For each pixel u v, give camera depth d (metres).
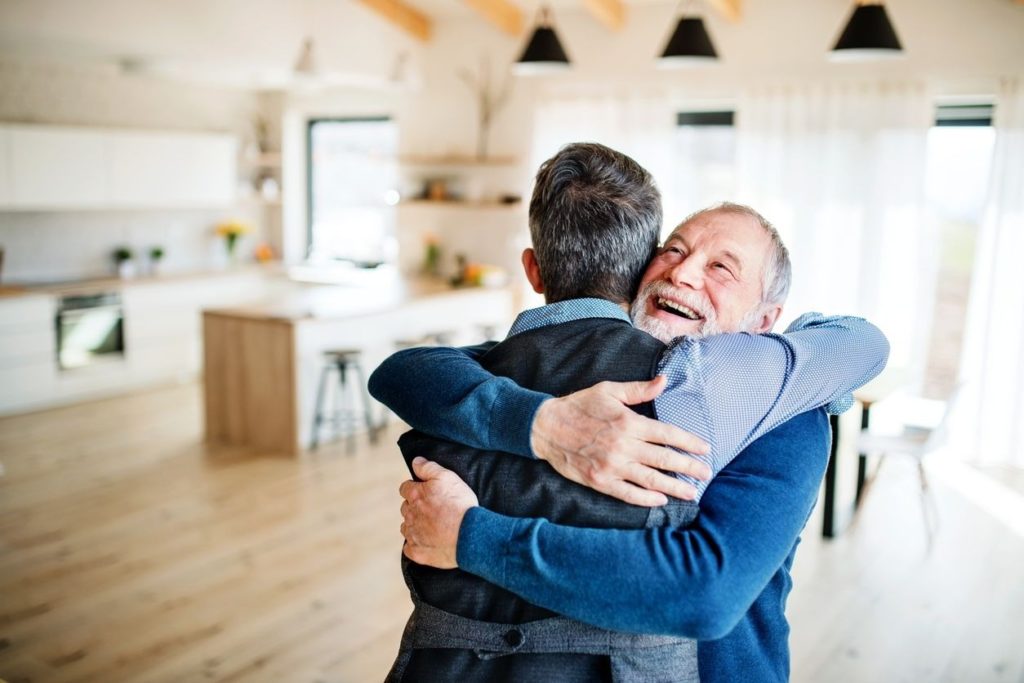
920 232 5.96
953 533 4.59
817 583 3.96
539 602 0.97
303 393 5.80
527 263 1.27
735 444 1.03
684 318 1.19
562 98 7.28
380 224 8.72
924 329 6.05
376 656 3.28
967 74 5.70
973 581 4.01
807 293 6.36
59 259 7.52
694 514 0.98
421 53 7.96
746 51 6.45
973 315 5.81
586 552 0.94
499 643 1.06
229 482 5.19
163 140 7.61
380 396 1.22
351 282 8.00
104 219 7.79
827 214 6.23
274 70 6.91
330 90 8.61
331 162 8.96
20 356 6.62
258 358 5.79
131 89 7.77
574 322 1.13
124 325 7.30
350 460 5.66
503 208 7.57
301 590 3.80
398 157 8.02
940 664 3.28
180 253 8.43
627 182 1.17
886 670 3.23
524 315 1.18
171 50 6.28
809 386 1.09
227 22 6.56
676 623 0.91
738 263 1.18
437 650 1.11
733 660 1.07
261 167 9.10
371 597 3.75
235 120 8.72
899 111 5.93
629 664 1.01
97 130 7.11
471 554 1.01
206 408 6.07
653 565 0.92
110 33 5.94
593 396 1.01
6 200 6.61
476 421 1.07
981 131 5.93
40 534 4.37
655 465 0.98
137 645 3.32
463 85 7.82
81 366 7.04
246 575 3.94
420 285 7.42
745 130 6.48
